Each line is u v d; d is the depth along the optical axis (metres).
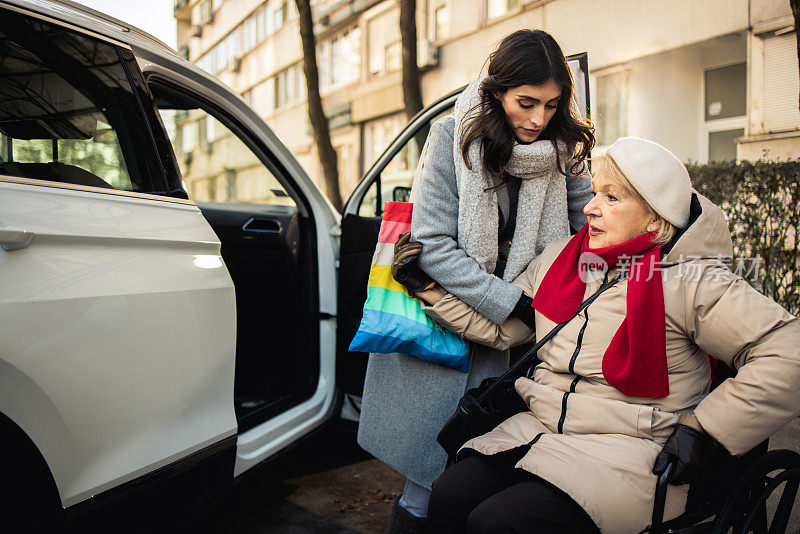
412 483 1.99
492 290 1.69
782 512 1.63
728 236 1.48
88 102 1.64
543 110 1.64
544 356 1.61
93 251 1.47
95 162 1.61
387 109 13.26
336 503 2.58
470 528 1.35
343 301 2.67
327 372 2.79
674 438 1.37
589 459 1.37
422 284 1.78
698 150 7.90
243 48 19.11
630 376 1.41
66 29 1.64
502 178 1.75
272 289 2.77
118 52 1.79
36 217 1.36
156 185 1.77
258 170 3.00
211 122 2.98
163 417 1.64
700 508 1.50
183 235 1.75
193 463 1.73
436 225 1.76
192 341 1.73
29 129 1.48
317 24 15.11
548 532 1.31
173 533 1.71
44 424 1.34
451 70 11.16
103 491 1.47
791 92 6.70
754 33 6.88
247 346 2.70
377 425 2.04
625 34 8.12
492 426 1.68
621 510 1.32
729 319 1.36
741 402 1.32
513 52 1.60
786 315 1.35
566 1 8.84
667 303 1.41
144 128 1.78
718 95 7.68
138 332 1.55
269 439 2.33
